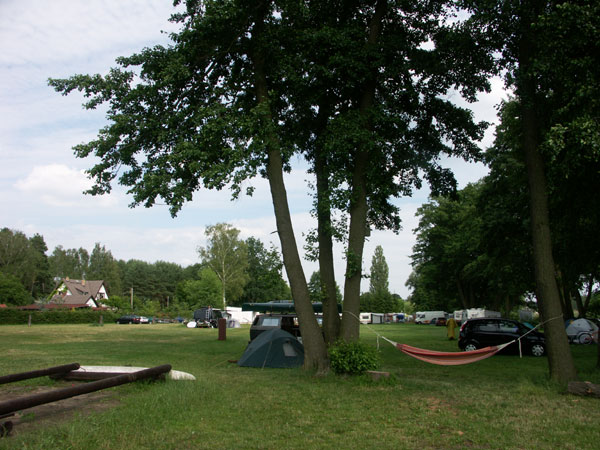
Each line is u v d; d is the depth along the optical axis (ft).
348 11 48.26
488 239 81.97
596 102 34.50
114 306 237.25
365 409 27.40
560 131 33.35
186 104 45.96
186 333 118.11
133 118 42.45
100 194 44.27
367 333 123.54
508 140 66.64
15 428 21.49
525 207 70.85
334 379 37.70
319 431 22.44
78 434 19.99
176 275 406.62
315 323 42.57
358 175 44.24
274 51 44.80
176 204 40.09
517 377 42.14
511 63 42.96
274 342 49.06
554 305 37.29
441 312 233.76
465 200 145.69
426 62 44.42
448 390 33.65
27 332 116.47
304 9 41.60
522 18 38.86
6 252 279.08
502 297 165.17
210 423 23.54
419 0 46.62
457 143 53.52
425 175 55.67
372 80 45.52
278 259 44.60
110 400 28.25
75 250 380.37
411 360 57.41
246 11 41.88
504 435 21.98
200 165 39.88
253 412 26.17
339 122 42.37
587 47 36.09
